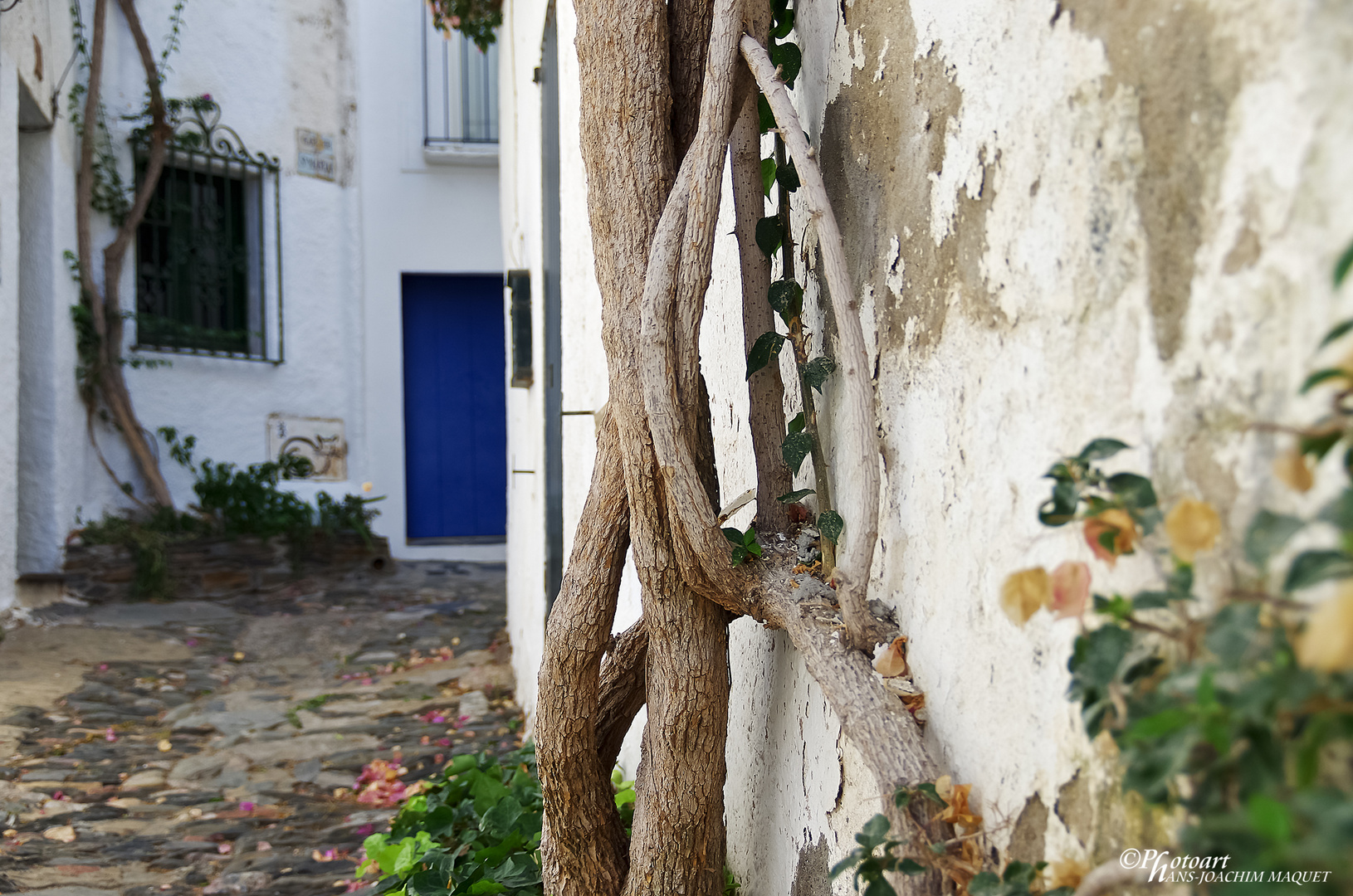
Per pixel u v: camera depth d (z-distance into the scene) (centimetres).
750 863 171
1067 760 74
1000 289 85
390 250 906
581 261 315
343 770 395
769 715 159
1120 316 68
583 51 144
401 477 908
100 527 703
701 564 128
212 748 417
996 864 85
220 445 801
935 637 98
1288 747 50
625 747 287
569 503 344
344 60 877
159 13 776
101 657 541
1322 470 50
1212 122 59
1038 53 79
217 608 693
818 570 128
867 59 115
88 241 711
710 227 124
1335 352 50
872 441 105
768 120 138
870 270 115
